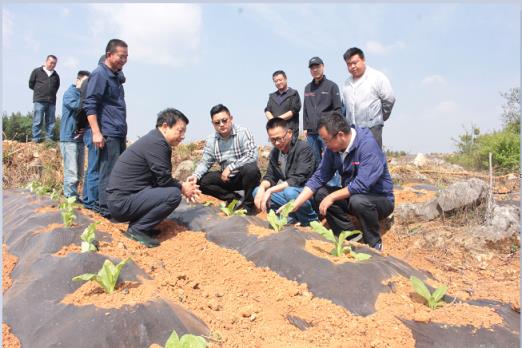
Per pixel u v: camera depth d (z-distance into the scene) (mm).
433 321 2943
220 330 2764
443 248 5172
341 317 3029
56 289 3035
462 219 5668
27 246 4129
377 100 5730
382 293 3229
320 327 2957
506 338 2793
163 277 3438
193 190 4727
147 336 2492
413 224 5875
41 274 3211
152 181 4574
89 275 2873
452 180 9109
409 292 3336
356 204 4414
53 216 4727
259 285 3523
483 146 12594
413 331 2848
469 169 11875
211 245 4297
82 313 2654
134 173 4391
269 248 3893
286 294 3354
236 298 3338
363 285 3277
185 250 4273
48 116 10109
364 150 4352
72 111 6199
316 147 6727
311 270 3529
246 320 2996
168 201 4363
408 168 9906
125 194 4383
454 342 2742
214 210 5391
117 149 5328
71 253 3416
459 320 2963
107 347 2424
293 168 5297
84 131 5500
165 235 4750
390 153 14602
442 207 5758
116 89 5238
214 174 5992
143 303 2666
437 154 15094
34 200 6027
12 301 2971
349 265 3504
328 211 4898
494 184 8547
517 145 11492
